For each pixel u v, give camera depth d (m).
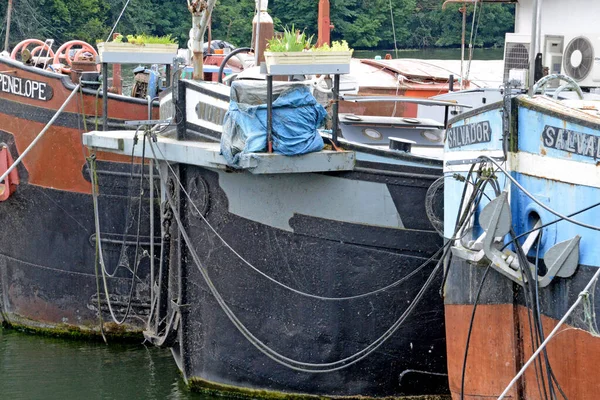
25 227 19.56
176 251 16.06
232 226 14.96
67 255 19.25
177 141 15.14
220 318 15.46
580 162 10.39
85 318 19.36
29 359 18.06
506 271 11.03
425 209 14.05
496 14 53.91
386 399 14.69
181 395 15.87
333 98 13.69
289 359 14.83
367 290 14.35
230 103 13.54
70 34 68.81
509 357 11.70
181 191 15.54
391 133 16.14
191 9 15.91
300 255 14.51
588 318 10.31
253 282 14.91
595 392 10.38
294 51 12.96
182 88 15.30
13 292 20.06
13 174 19.30
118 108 18.36
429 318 14.47
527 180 11.19
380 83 21.17
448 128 12.76
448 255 12.87
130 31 70.69
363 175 13.98
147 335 17.02
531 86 11.60
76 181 18.88
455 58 54.78
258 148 13.23
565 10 19.14
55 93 18.64
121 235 18.88
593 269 10.30
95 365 17.64
